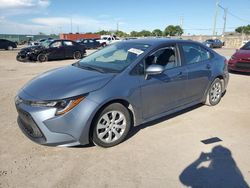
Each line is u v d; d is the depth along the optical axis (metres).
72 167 3.08
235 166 3.15
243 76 9.36
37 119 3.13
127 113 3.64
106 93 3.33
